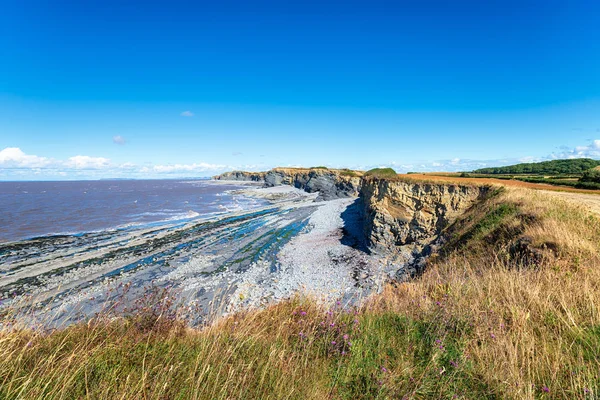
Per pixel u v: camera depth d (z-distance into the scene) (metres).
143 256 27.42
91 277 22.20
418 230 24.30
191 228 39.66
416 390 3.32
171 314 5.91
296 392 3.44
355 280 20.31
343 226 37.72
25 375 3.39
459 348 4.16
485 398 3.32
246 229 38.44
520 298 5.51
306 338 4.71
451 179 24.58
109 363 3.92
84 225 42.25
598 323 4.45
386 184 27.12
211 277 22.08
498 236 13.02
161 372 3.67
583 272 6.67
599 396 3.16
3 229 38.78
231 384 3.44
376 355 4.16
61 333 4.88
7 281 21.33
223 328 5.41
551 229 9.95
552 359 3.87
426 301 5.79
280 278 21.52
